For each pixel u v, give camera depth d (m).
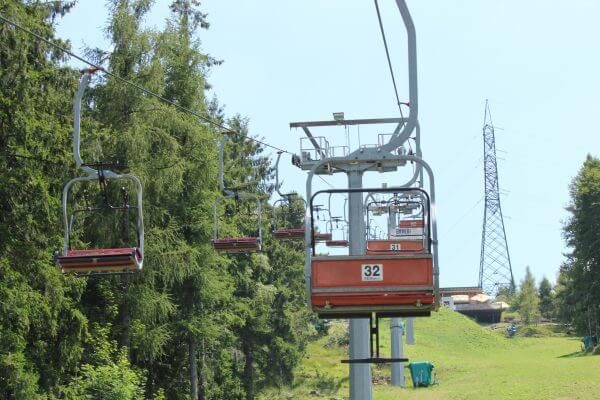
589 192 94.69
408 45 18.08
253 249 30.95
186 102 42.94
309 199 16.16
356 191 15.91
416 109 18.19
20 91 29.80
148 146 37.59
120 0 40.16
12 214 30.75
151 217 38.56
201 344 47.22
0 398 30.28
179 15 62.88
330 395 70.50
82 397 33.47
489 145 195.62
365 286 15.51
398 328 59.28
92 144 34.19
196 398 46.16
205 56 43.47
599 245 93.69
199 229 42.50
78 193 33.31
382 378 71.94
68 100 34.88
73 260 19.16
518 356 93.50
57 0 38.22
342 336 103.62
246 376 62.66
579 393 46.75
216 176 42.84
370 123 29.30
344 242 30.67
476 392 51.22
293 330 68.88
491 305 183.62
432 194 15.66
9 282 30.05
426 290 15.39
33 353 33.19
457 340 104.94
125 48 39.19
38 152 31.03
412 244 31.84
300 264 72.88
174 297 43.91
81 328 34.41
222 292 45.53
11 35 29.38
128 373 34.44
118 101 38.28
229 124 68.06
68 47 36.69
